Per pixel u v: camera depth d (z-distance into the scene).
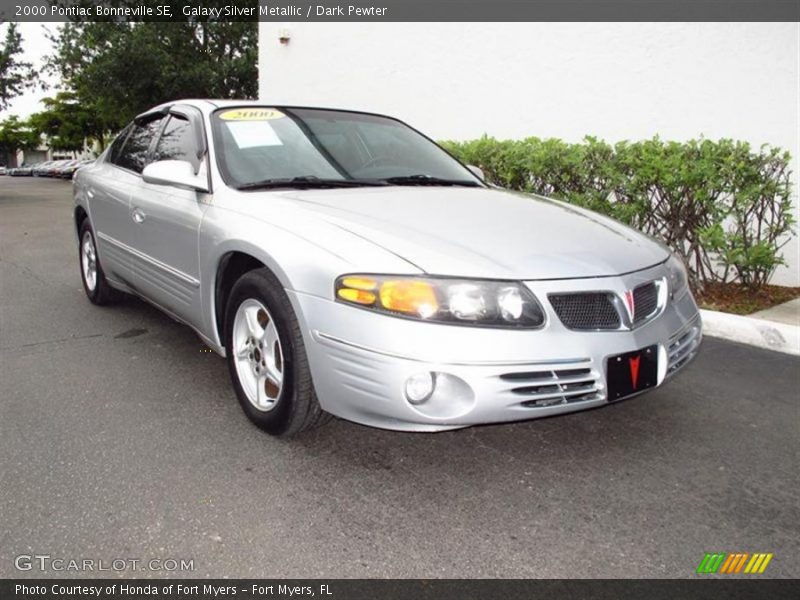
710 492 2.59
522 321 2.41
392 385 2.36
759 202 5.35
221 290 3.24
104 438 2.94
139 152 4.39
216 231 3.10
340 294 2.48
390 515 2.39
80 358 4.01
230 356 3.14
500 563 2.14
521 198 3.60
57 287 6.01
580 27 7.33
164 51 23.80
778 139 5.83
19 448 2.83
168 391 3.50
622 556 2.19
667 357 2.75
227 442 2.91
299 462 2.75
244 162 3.41
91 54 24.95
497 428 3.11
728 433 3.13
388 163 3.86
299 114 3.95
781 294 5.61
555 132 7.75
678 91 6.54
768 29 5.79
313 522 2.33
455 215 2.98
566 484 2.63
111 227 4.49
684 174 5.16
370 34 9.92
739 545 2.26
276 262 2.69
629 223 5.68
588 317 2.55
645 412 3.35
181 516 2.35
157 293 3.89
